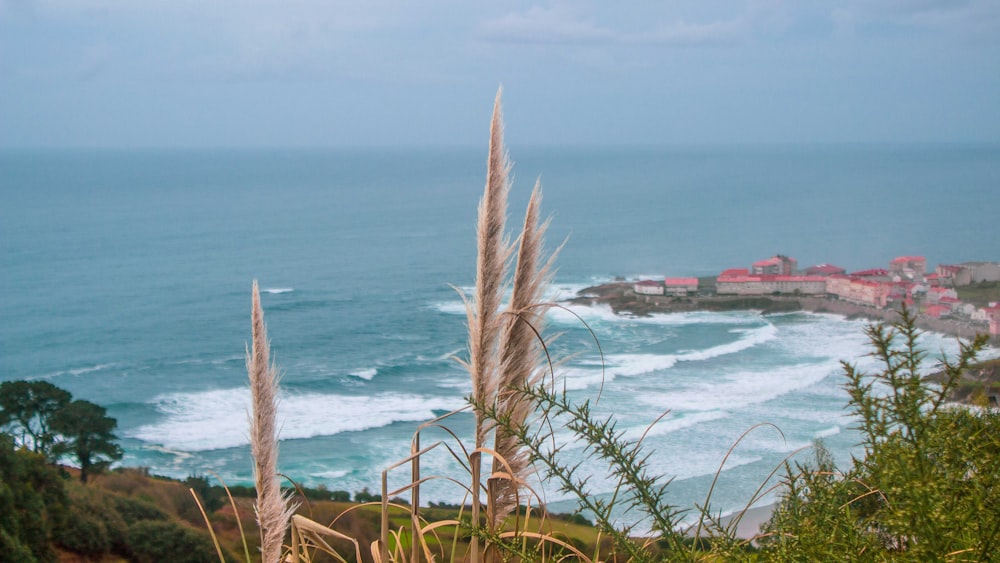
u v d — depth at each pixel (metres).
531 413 2.22
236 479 43.09
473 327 2.30
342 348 72.88
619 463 1.46
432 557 2.11
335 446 48.50
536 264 2.30
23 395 35.91
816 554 1.31
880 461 1.25
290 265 121.69
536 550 1.91
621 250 144.88
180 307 93.88
